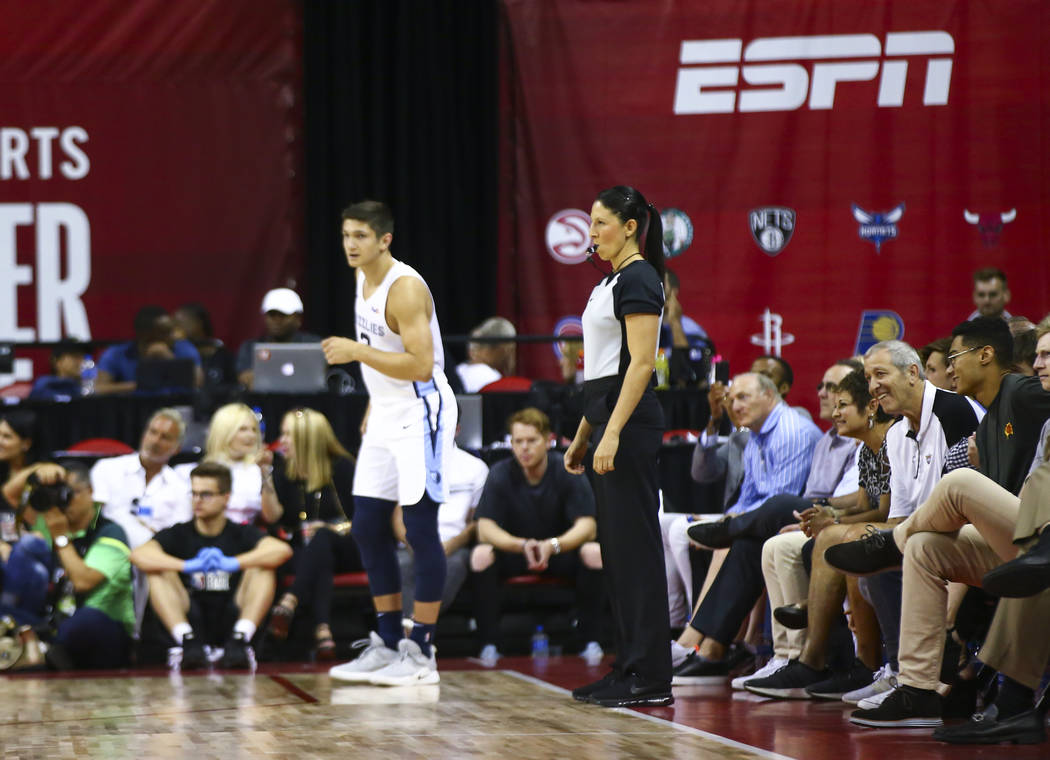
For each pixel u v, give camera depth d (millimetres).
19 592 18266
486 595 18672
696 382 22781
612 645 18953
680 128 29219
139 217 29422
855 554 11797
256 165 29719
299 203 29906
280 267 29750
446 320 30266
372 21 30172
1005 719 10539
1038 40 28719
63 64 29328
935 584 11273
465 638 19297
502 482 19031
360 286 14414
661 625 12883
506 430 21391
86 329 29234
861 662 13250
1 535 18703
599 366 13008
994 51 28812
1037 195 28766
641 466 12812
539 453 18781
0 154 29172
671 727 11367
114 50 29422
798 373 28891
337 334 30078
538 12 29484
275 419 20906
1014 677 10555
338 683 14758
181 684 14852
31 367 28781
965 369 12430
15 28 29219
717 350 29000
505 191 29766
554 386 21641
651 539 12875
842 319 28922
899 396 12680
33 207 29203
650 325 12508
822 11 29000
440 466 14617
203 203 29594
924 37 28891
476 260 30281
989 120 28828
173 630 17328
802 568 14070
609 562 12984
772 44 29078
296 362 21531
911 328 28844
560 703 12977
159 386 22031
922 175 28922
